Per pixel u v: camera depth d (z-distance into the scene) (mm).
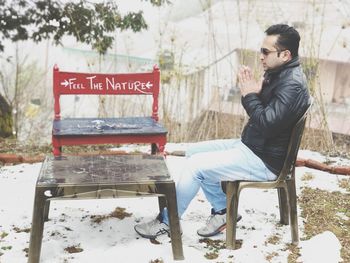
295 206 3234
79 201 4000
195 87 6391
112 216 3717
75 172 3016
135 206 3928
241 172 3123
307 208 3914
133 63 7402
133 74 4242
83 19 7059
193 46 7961
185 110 6379
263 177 3156
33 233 2861
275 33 3031
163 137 3812
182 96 6359
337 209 3916
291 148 3092
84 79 4164
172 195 2947
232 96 6559
